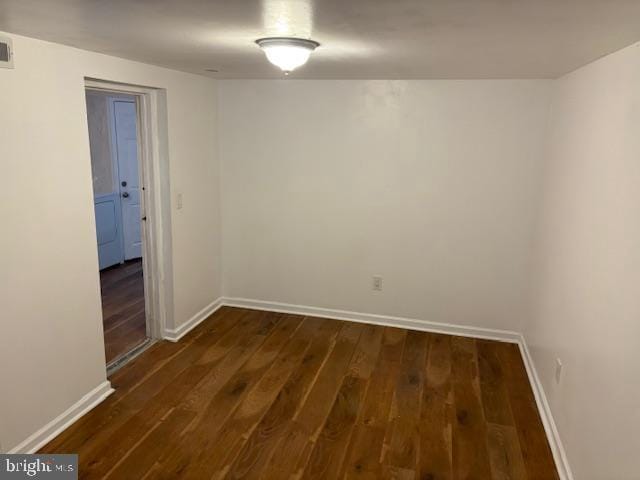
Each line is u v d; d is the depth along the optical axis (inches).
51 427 101.0
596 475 77.9
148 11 59.5
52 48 92.1
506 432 107.8
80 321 107.0
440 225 152.6
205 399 117.6
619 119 79.3
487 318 155.0
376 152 152.9
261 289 174.7
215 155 164.2
